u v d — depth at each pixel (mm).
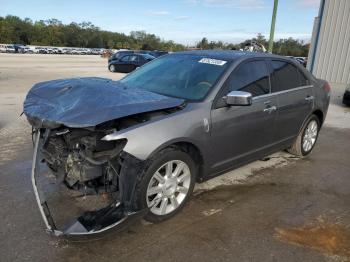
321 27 17031
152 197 3357
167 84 4105
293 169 5141
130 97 3270
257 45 8305
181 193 3582
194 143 3479
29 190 4020
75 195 3838
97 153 3061
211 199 4020
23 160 4969
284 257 3035
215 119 3688
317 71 17562
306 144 5672
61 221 3381
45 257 2895
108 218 2961
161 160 3213
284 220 3652
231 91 3891
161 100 3348
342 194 4375
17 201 3758
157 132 3143
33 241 3092
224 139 3854
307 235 3395
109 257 2926
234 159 4133
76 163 3158
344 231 3506
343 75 16656
